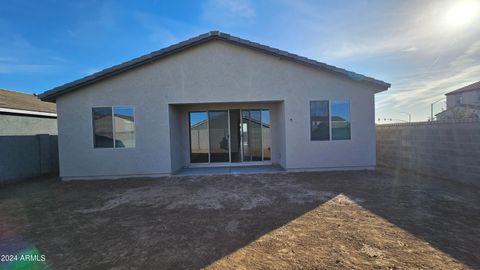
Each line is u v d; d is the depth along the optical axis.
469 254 3.09
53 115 13.59
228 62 8.87
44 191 7.31
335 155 9.04
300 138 8.98
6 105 11.50
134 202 5.89
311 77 8.95
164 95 8.82
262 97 8.91
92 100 8.75
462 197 5.59
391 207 5.00
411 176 7.99
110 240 3.81
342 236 3.70
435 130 7.71
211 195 6.31
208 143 10.68
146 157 8.84
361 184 7.04
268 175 8.62
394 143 9.66
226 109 10.62
